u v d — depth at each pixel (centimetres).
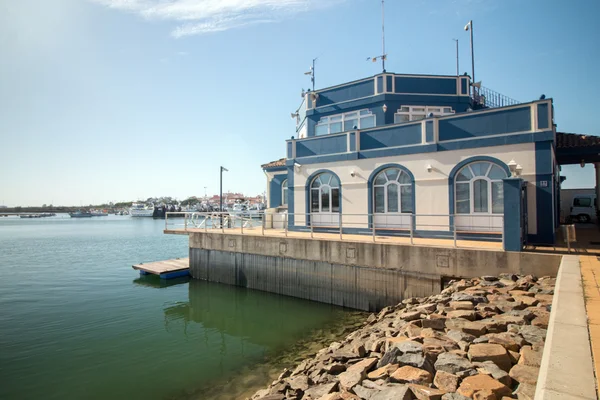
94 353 1058
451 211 1452
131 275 2284
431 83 1939
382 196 1639
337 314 1310
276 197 2522
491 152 1372
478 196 1405
